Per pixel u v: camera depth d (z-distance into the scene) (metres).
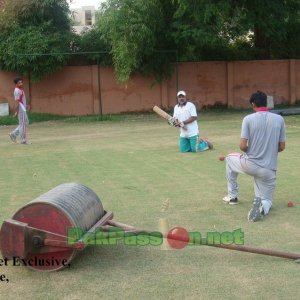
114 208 7.13
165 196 7.77
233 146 12.75
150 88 24.42
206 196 7.72
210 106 25.33
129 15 21.45
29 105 23.61
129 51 21.58
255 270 4.92
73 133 17.38
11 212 7.04
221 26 22.88
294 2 24.00
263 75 25.80
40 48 22.50
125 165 10.52
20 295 4.49
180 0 20.66
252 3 22.59
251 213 6.41
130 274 4.89
